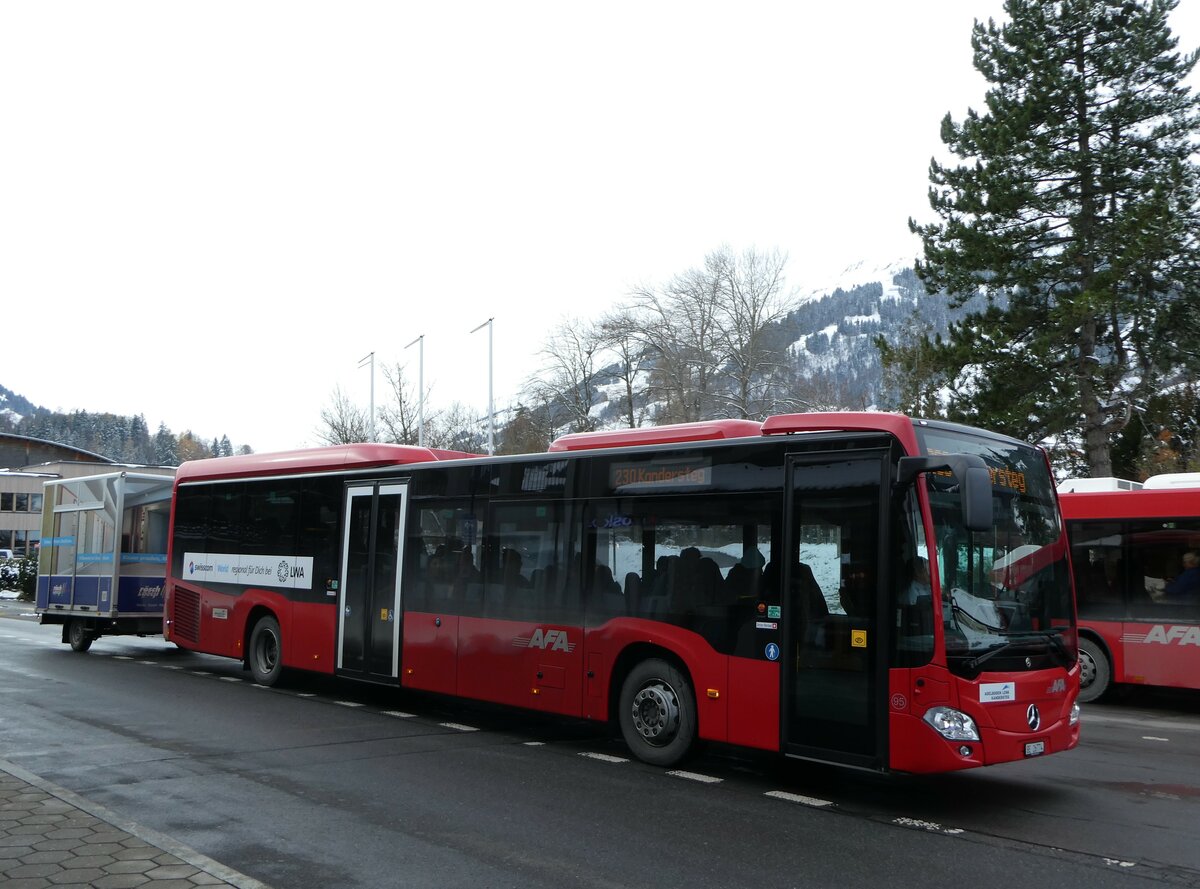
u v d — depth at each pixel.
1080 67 29.73
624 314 49.56
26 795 7.41
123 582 17.94
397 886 5.87
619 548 9.79
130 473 18.23
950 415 29.50
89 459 98.31
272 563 14.35
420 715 12.27
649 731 9.34
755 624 8.55
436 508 11.88
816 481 8.33
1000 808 7.98
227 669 16.73
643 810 7.72
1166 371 29.64
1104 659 14.49
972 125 30.03
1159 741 11.45
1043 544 8.63
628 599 9.60
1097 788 8.77
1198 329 28.59
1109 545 14.58
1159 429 30.53
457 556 11.49
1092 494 14.79
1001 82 30.44
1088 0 28.50
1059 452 32.62
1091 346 29.45
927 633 7.50
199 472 16.22
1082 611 14.67
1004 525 8.32
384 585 12.40
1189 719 13.45
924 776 9.18
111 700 12.86
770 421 8.85
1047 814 7.80
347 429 52.03
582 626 9.98
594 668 9.82
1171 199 26.75
